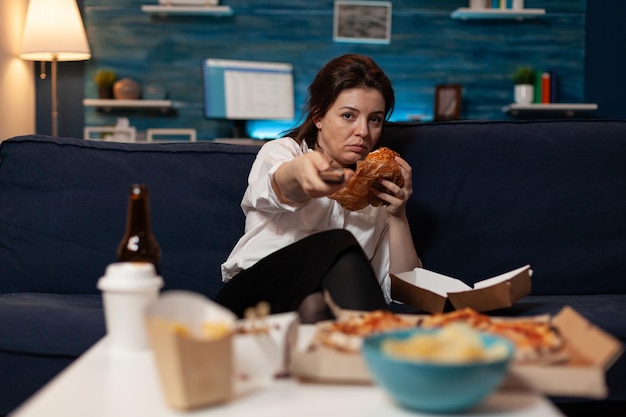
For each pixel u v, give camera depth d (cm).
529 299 195
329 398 84
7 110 478
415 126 213
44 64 539
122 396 84
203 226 203
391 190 175
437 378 75
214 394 81
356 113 180
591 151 211
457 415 79
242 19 548
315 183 124
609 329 159
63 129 545
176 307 88
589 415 173
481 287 161
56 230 201
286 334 93
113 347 103
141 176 205
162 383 81
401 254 182
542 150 210
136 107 547
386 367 77
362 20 549
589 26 553
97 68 546
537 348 87
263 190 159
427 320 103
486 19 552
